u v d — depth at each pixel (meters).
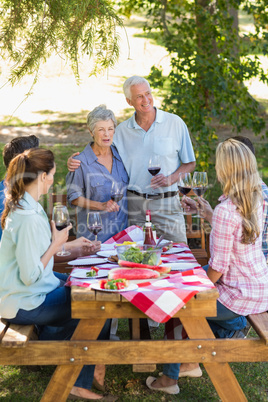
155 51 14.79
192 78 6.27
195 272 2.80
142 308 2.44
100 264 3.05
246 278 2.82
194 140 6.55
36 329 3.13
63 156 8.16
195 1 6.67
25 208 2.59
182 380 3.25
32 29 3.15
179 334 2.98
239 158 2.69
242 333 3.09
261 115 10.60
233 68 6.43
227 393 2.64
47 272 2.85
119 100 12.09
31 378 3.26
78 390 3.00
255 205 2.70
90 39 3.01
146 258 2.87
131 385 3.18
